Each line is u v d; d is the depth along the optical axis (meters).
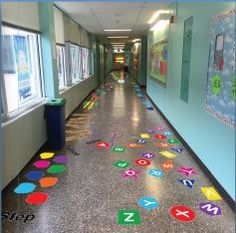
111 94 10.80
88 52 10.80
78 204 2.65
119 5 5.23
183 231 2.24
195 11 3.68
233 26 2.44
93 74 11.73
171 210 2.54
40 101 4.28
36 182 3.10
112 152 4.09
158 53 7.14
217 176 2.89
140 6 5.38
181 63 4.52
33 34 4.27
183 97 4.37
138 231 2.24
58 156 3.91
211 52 3.02
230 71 2.51
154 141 4.64
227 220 2.39
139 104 8.46
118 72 26.56
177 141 4.63
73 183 3.08
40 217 2.43
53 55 4.67
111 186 3.01
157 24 7.30
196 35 3.64
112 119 6.31
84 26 8.68
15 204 2.64
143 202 2.67
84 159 3.81
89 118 6.41
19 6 3.44
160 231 2.24
